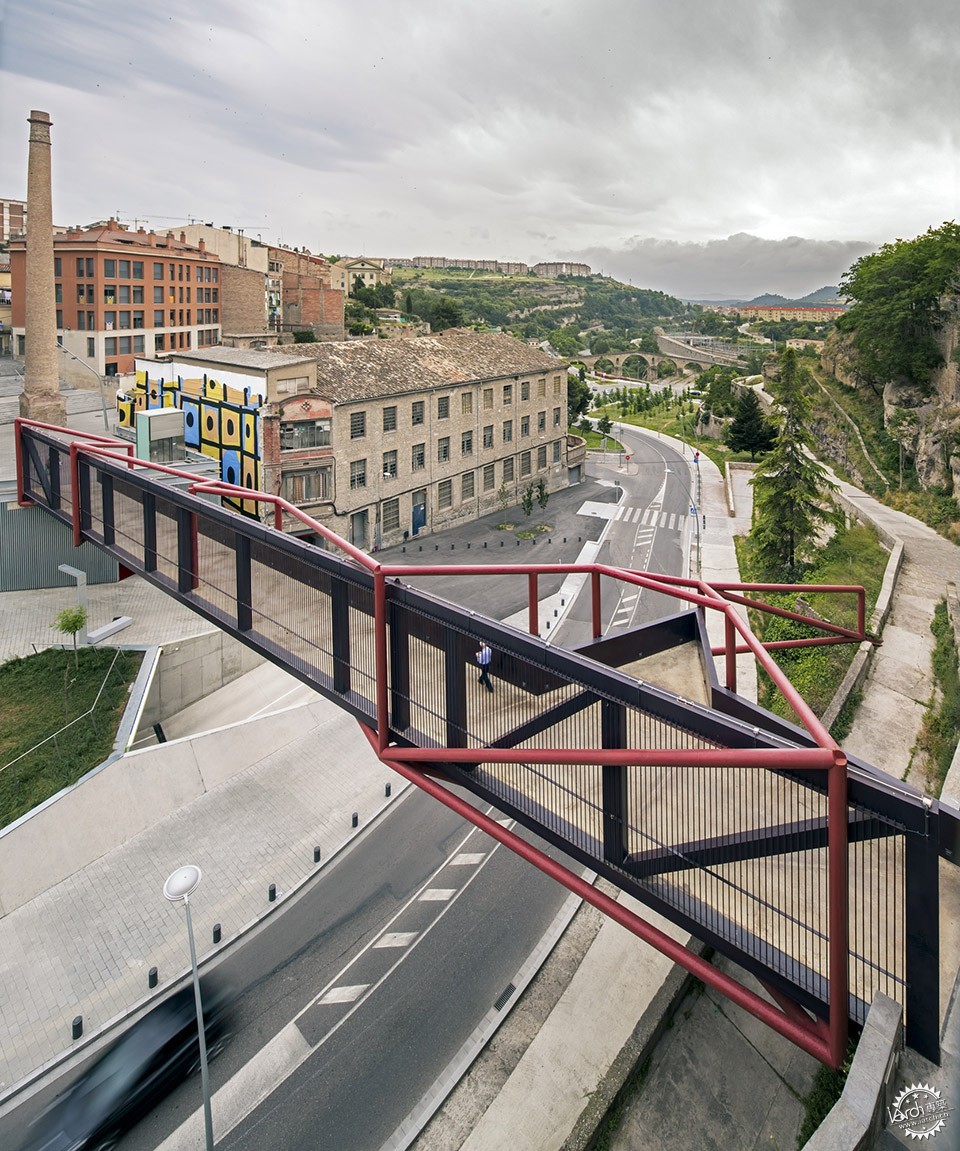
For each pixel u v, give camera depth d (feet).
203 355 145.38
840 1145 21.76
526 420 193.77
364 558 39.70
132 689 78.69
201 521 54.60
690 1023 48.29
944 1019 28.89
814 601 105.70
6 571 98.89
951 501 135.44
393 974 53.47
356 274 488.02
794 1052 44.98
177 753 73.05
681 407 356.38
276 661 47.42
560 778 35.42
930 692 84.99
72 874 61.82
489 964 54.13
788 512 118.93
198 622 92.43
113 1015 50.31
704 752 26.08
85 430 138.62
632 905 58.90
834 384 198.59
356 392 144.46
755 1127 41.78
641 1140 42.04
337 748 80.07
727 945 28.48
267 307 284.82
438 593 132.57
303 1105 44.68
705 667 46.70
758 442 235.20
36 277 128.98
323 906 59.88
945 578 112.68
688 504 192.24
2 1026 49.52
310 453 136.46
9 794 65.00
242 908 59.26
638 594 132.16
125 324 219.20
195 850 65.26
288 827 68.33
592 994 51.26
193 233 274.57
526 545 160.04
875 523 135.13
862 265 180.45
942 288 152.87
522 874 63.00
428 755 35.81
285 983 52.90
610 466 241.35
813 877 29.66
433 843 67.00
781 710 82.74
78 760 69.21
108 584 102.94
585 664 31.19
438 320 412.98
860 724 79.92
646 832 31.45
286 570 46.32
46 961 54.24
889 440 165.78
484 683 37.32
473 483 178.29
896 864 25.49
